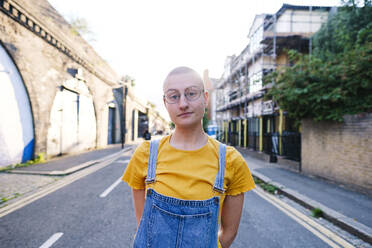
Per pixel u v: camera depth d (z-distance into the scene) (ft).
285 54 39.06
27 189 15.89
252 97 42.63
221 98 78.59
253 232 10.23
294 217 12.06
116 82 61.41
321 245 9.11
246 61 48.26
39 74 26.99
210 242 2.82
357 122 15.90
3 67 21.81
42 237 9.24
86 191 15.83
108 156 34.42
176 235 2.79
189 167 3.00
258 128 41.57
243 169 3.27
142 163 3.26
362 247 8.95
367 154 15.07
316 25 39.34
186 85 3.03
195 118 3.09
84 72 40.50
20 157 24.20
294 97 19.40
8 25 21.93
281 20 39.68
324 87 18.43
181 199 2.85
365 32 16.78
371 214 11.52
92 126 45.62
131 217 11.37
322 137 19.77
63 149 33.63
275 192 16.74
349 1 21.03
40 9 28.63
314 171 20.92
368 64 15.29
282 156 28.53
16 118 23.56
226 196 3.38
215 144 3.34
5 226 10.19
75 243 8.81
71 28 38.09
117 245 8.72
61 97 32.65
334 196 14.69
